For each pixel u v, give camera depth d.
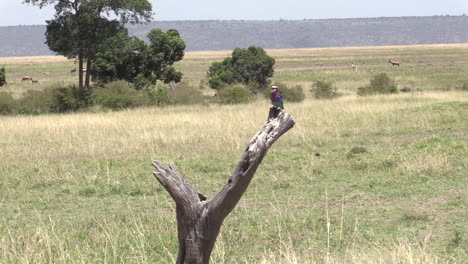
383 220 18.83
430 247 15.73
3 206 22.50
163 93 69.62
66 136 40.47
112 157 32.53
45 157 33.00
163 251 15.61
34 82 123.81
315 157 30.75
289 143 35.97
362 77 122.69
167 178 8.38
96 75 78.81
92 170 28.22
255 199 22.06
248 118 45.94
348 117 46.00
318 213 19.83
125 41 73.62
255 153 8.39
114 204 22.39
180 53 80.19
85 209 21.70
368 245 15.74
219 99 71.75
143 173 27.22
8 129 45.28
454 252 15.20
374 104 54.94
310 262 14.15
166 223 18.53
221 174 27.16
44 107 66.38
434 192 22.33
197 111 58.22
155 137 37.59
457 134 37.72
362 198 21.98
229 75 83.81
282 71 144.62
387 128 40.97
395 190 22.92
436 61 172.88
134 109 63.97
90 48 71.69
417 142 32.97
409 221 18.53
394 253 13.79
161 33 79.31
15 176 27.30
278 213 19.66
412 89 89.38
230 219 19.17
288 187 24.27
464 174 25.05
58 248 15.68
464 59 178.00
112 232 17.38
